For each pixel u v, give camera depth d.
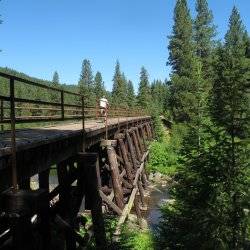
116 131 24.00
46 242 10.00
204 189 10.62
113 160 18.89
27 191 7.77
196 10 80.75
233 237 10.03
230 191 10.28
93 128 16.09
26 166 9.01
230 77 10.70
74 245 11.96
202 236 10.31
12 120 7.54
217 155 10.84
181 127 53.34
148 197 31.47
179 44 72.00
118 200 18.83
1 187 7.87
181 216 11.95
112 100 104.00
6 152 7.49
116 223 15.27
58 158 11.38
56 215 11.30
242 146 10.49
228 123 10.55
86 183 13.40
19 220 7.56
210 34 80.06
